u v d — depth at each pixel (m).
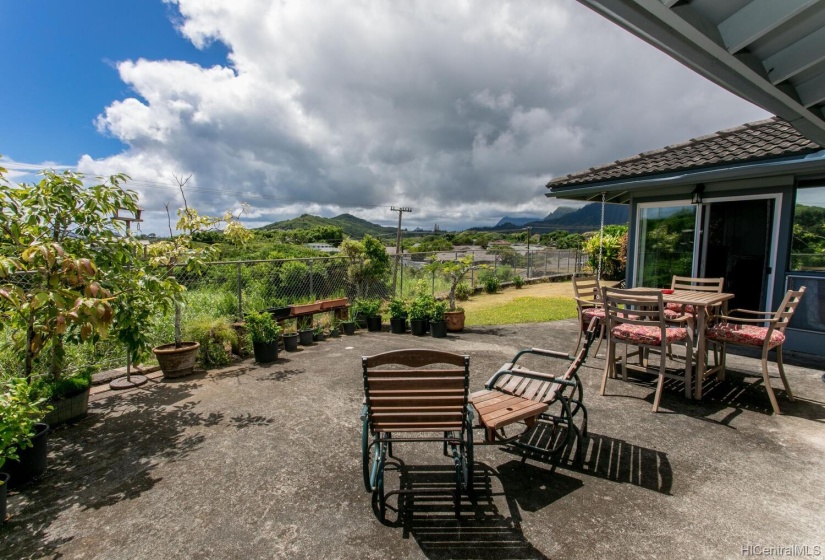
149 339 5.43
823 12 2.07
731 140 6.53
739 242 6.59
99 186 3.82
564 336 7.23
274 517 2.39
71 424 3.71
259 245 13.14
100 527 2.33
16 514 2.45
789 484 2.65
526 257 17.38
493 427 2.46
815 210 5.63
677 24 1.90
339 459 3.06
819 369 5.05
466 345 6.61
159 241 5.14
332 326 7.46
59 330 2.68
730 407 3.93
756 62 2.44
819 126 3.31
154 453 3.18
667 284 7.25
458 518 2.35
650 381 4.69
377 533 2.23
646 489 2.61
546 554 2.05
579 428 3.47
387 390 2.36
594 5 1.80
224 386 4.71
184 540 2.20
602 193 7.63
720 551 2.06
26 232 3.15
